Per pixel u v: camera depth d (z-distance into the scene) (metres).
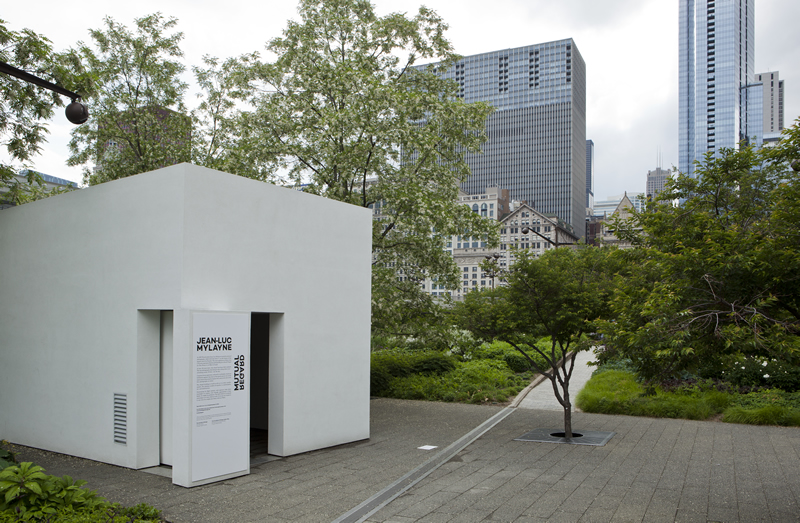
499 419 12.87
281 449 9.00
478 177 141.50
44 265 9.81
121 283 8.47
